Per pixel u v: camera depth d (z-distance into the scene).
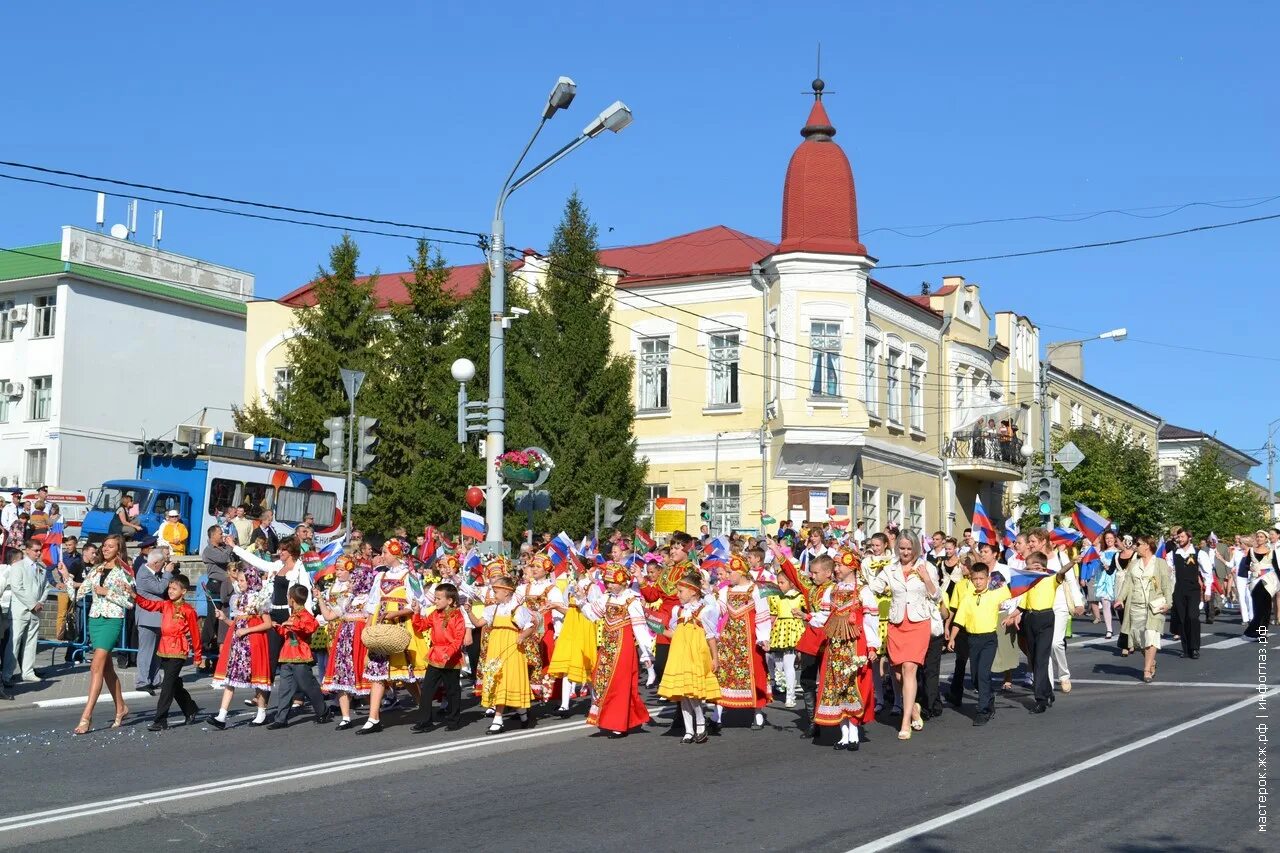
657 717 15.42
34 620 18.41
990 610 14.66
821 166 38.88
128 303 51.41
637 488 35.94
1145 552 18.84
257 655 14.44
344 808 9.98
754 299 39.66
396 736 13.81
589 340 35.66
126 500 25.88
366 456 21.56
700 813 9.72
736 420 39.53
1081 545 26.20
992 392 49.12
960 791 10.47
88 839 8.97
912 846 8.55
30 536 22.31
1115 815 9.45
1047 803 9.90
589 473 34.88
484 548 20.52
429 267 38.31
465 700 16.88
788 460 38.19
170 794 10.51
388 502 36.00
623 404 36.19
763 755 12.55
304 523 19.75
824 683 13.00
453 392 36.19
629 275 41.62
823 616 13.05
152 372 52.19
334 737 13.73
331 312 38.91
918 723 14.22
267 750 12.83
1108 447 48.03
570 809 9.90
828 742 13.32
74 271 48.81
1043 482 33.75
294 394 38.84
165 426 52.62
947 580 16.77
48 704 16.62
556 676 15.39
